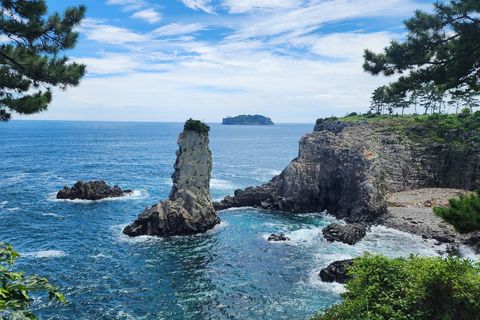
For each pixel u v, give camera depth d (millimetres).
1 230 62406
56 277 45094
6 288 7609
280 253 55219
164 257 53062
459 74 18344
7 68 17406
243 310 38625
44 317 36219
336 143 87938
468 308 13352
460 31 17422
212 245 58781
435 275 14086
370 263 16734
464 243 56250
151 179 119688
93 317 36656
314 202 84188
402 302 14367
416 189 93250
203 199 69812
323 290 43156
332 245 58531
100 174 126250
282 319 36906
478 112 108375
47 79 17906
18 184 102688
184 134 72500
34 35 17469
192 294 42000
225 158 187250
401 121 125438
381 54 20156
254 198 85625
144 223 63375
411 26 19156
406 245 57844
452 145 96250
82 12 18531
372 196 72625
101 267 48719
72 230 63844
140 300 40344
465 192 86375
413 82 19859
